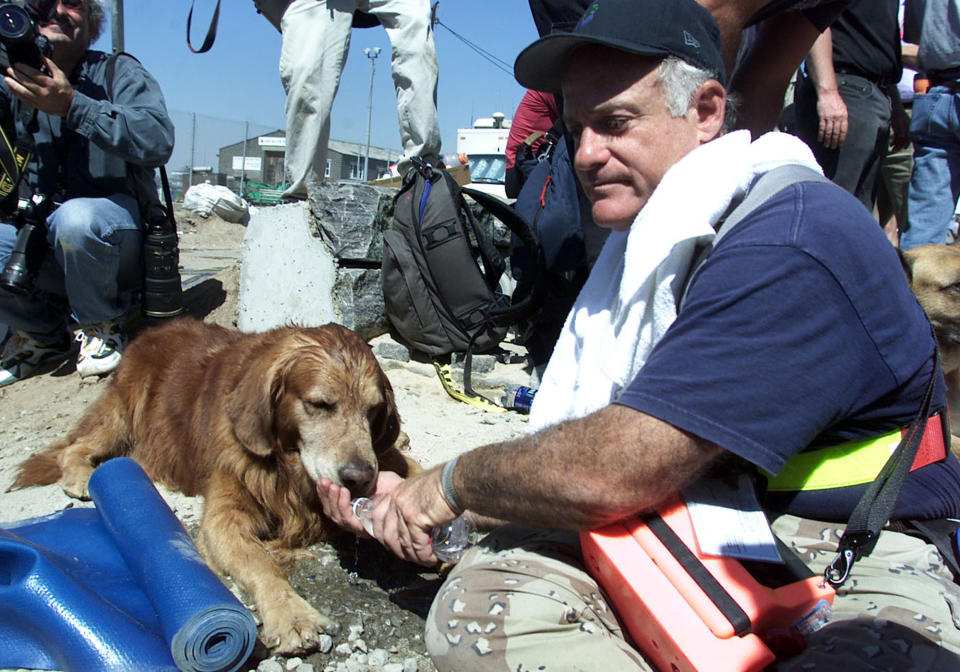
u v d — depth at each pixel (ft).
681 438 5.07
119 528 7.98
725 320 5.13
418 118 17.49
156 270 16.06
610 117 6.27
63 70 15.26
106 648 6.56
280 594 8.09
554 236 14.40
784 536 5.83
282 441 9.56
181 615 6.54
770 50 11.34
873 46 15.42
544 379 7.50
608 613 5.90
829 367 5.04
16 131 15.16
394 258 15.89
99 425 12.26
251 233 17.94
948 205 17.02
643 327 6.14
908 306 5.41
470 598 5.85
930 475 5.88
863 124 15.51
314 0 16.85
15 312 15.87
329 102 17.15
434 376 16.22
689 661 4.99
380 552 9.75
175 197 74.74
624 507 5.36
